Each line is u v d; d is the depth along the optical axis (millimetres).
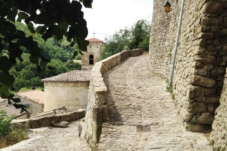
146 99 7715
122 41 28391
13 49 1522
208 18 5340
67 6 1483
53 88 18422
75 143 7668
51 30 1553
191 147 4621
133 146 4840
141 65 14836
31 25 1649
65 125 11516
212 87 5422
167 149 4594
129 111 6742
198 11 5758
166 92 8250
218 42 5395
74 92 18188
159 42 11516
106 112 6016
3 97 1707
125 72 12344
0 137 9078
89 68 29906
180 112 6188
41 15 1455
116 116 6371
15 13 1547
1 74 1461
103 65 11391
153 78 10766
